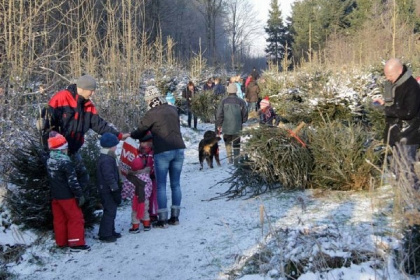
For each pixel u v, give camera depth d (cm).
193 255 514
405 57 1558
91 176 731
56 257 557
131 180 610
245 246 514
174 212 627
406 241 378
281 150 704
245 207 661
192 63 2745
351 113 1161
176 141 622
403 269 359
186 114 2050
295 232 454
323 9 4950
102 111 1241
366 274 380
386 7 3375
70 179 550
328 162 689
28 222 609
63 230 569
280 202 660
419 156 509
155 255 528
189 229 598
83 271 514
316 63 1747
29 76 844
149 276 481
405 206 370
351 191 671
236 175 741
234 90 992
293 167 705
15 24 852
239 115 991
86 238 608
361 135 686
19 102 807
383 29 2695
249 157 729
